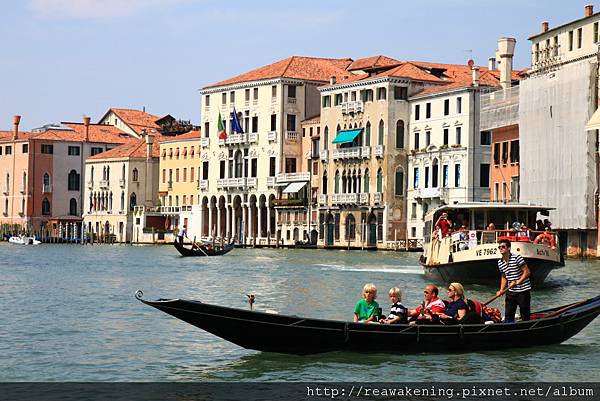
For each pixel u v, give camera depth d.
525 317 33.12
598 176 93.81
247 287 62.41
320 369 30.56
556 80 98.00
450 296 33.31
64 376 30.44
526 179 103.31
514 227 56.75
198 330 39.09
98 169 188.25
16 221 196.38
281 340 31.09
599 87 93.19
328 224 145.00
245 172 159.38
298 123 153.62
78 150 197.00
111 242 181.38
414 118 134.00
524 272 33.16
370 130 138.00
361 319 32.88
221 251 115.88
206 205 167.75
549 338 33.53
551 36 108.81
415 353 32.09
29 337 37.72
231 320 30.53
